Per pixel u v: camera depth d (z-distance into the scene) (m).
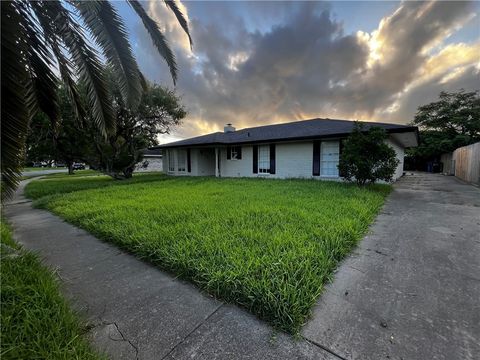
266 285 1.92
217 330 1.68
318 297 1.99
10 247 3.07
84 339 1.60
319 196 5.97
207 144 12.98
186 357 1.46
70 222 4.77
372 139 7.33
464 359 1.36
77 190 9.34
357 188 7.23
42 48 3.32
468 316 1.72
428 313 1.77
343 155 7.98
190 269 2.42
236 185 8.80
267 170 12.34
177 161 16.47
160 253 2.79
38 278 2.25
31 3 3.06
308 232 3.25
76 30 3.48
